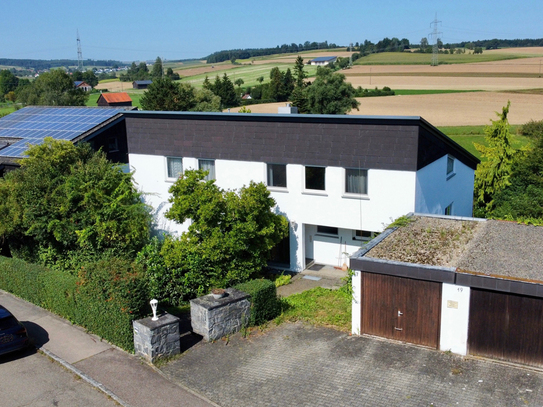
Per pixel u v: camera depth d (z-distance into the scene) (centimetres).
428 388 1063
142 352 1266
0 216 1961
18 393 1152
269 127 2019
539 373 1092
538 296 1072
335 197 1934
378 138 1803
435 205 2044
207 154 2183
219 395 1094
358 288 1311
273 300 1480
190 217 1770
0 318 1327
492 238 1438
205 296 1410
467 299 1164
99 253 1917
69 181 1902
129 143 2388
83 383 1180
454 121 6481
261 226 1842
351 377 1129
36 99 7956
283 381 1134
